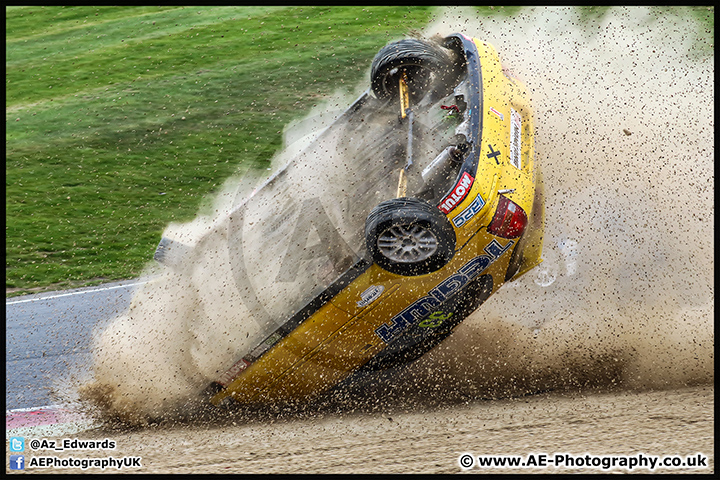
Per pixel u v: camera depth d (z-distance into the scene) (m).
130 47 34.53
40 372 12.88
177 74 30.72
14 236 20.03
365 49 29.75
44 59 34.53
